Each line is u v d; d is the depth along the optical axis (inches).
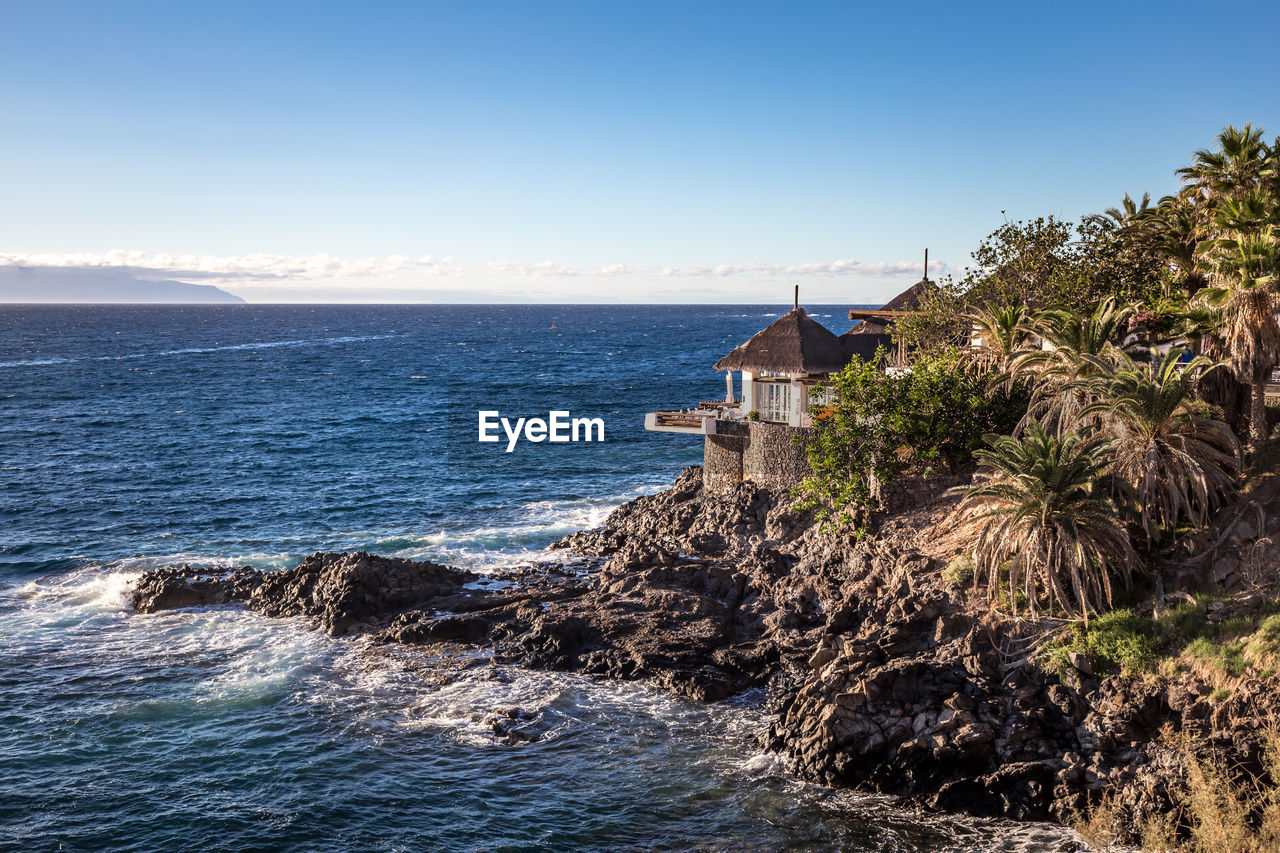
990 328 1371.8
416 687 1080.2
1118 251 1606.8
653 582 1318.9
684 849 788.0
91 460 2659.9
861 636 1029.8
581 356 7180.1
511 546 1716.3
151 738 971.9
